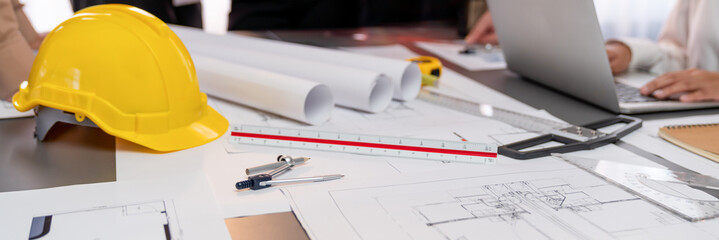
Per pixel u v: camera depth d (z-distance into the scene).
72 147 0.77
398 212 0.59
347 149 0.78
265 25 2.28
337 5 2.43
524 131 0.90
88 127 0.86
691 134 0.84
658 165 0.74
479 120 0.96
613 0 2.48
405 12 2.60
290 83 0.93
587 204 0.61
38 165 0.71
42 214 0.57
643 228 0.56
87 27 0.76
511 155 0.76
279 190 0.64
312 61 1.10
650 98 1.06
